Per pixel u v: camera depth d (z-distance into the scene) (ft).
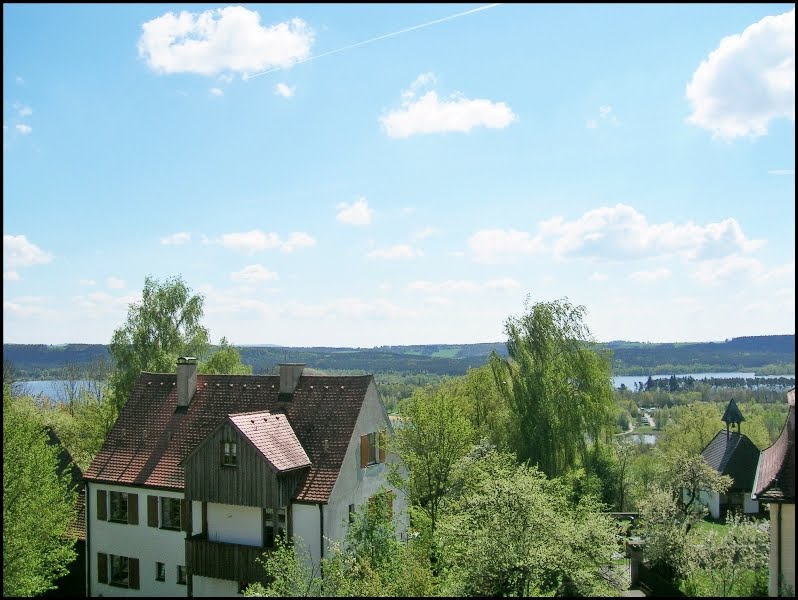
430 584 69.51
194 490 90.58
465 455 100.48
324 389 102.47
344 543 87.71
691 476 111.45
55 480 92.94
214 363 172.04
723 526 145.59
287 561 73.00
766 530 85.35
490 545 67.97
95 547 102.53
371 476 100.99
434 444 97.45
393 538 86.74
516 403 138.72
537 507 69.72
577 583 67.82
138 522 99.30
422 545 85.51
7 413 85.46
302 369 105.91
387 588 68.18
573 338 141.90
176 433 105.09
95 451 155.12
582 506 82.07
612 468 149.07
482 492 77.20
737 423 185.88
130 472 101.35
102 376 224.94
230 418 88.74
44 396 219.00
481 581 67.67
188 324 177.27
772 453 80.79
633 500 164.66
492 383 167.02
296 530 87.71
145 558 98.43
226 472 88.69
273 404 103.35
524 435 135.13
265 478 86.12
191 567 90.33
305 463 91.25
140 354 169.07
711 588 80.53
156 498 97.86
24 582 79.51
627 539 97.91
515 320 143.54
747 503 162.09
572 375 140.26
